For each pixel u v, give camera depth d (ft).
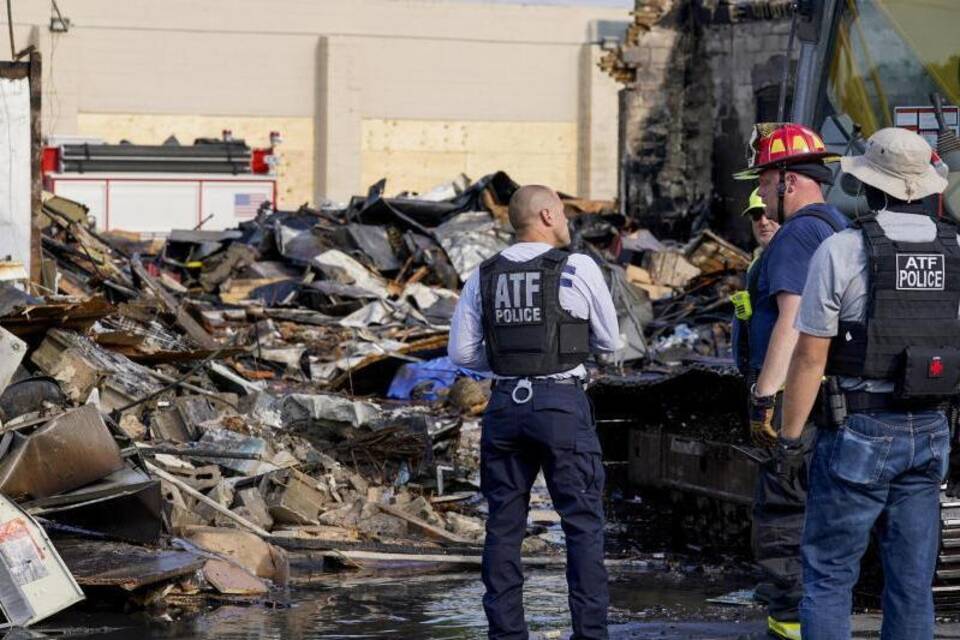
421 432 88.43
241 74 396.57
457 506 84.74
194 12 390.63
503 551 48.80
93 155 259.60
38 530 56.18
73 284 137.49
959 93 65.05
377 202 208.95
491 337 48.62
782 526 53.06
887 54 66.95
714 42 265.54
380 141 410.11
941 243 42.55
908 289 42.06
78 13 379.35
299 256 195.83
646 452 82.79
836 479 43.01
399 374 142.72
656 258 199.62
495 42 416.05
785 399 43.45
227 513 70.03
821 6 69.21
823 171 52.29
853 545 43.37
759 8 257.55
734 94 262.88
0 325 73.82
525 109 419.95
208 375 103.30
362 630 56.75
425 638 55.67
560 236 50.11
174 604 59.72
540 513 85.20
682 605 62.23
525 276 48.19
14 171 94.38
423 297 177.88
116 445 61.77
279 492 75.51
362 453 88.43
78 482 60.70
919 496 43.27
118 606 59.36
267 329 156.66
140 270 143.02
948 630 53.06
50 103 375.86
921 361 41.70
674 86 270.87
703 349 160.56
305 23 400.88
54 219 151.02
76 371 77.46
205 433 79.51
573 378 48.32
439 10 412.16
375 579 66.95
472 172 418.72
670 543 77.36
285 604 61.00
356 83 404.36
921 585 43.42
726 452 75.36
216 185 266.98
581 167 424.87
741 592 65.05
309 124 404.36
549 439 47.75
